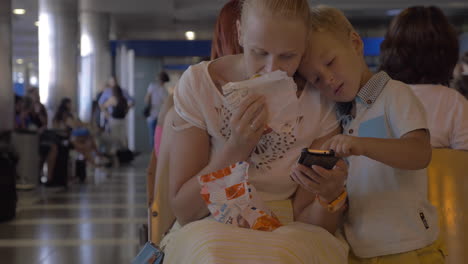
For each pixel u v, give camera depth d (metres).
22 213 6.53
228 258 1.21
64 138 9.20
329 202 1.43
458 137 2.10
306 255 1.25
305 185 1.38
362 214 1.63
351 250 1.67
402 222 1.58
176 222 1.71
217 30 1.84
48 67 15.27
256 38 1.31
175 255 1.35
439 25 2.16
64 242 4.99
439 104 2.13
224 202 1.41
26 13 17.88
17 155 6.40
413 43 2.17
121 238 5.14
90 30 18.09
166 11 18.12
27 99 10.88
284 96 1.35
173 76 23.86
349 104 1.60
